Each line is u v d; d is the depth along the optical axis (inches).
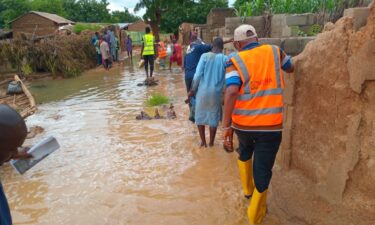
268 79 122.7
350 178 123.3
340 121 126.0
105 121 285.9
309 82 142.0
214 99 201.3
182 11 1759.4
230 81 122.9
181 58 598.9
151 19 1491.1
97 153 213.3
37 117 312.2
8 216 57.5
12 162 75.7
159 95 346.9
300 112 151.1
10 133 53.7
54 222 139.3
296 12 287.9
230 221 134.8
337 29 125.6
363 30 114.3
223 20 631.8
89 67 706.2
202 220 136.2
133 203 150.6
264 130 123.3
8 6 2504.9
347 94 121.7
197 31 668.1
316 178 141.4
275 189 152.8
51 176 182.9
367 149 116.7
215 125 207.5
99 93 423.5
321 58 133.6
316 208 133.0
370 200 118.0
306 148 148.6
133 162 196.4
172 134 242.1
